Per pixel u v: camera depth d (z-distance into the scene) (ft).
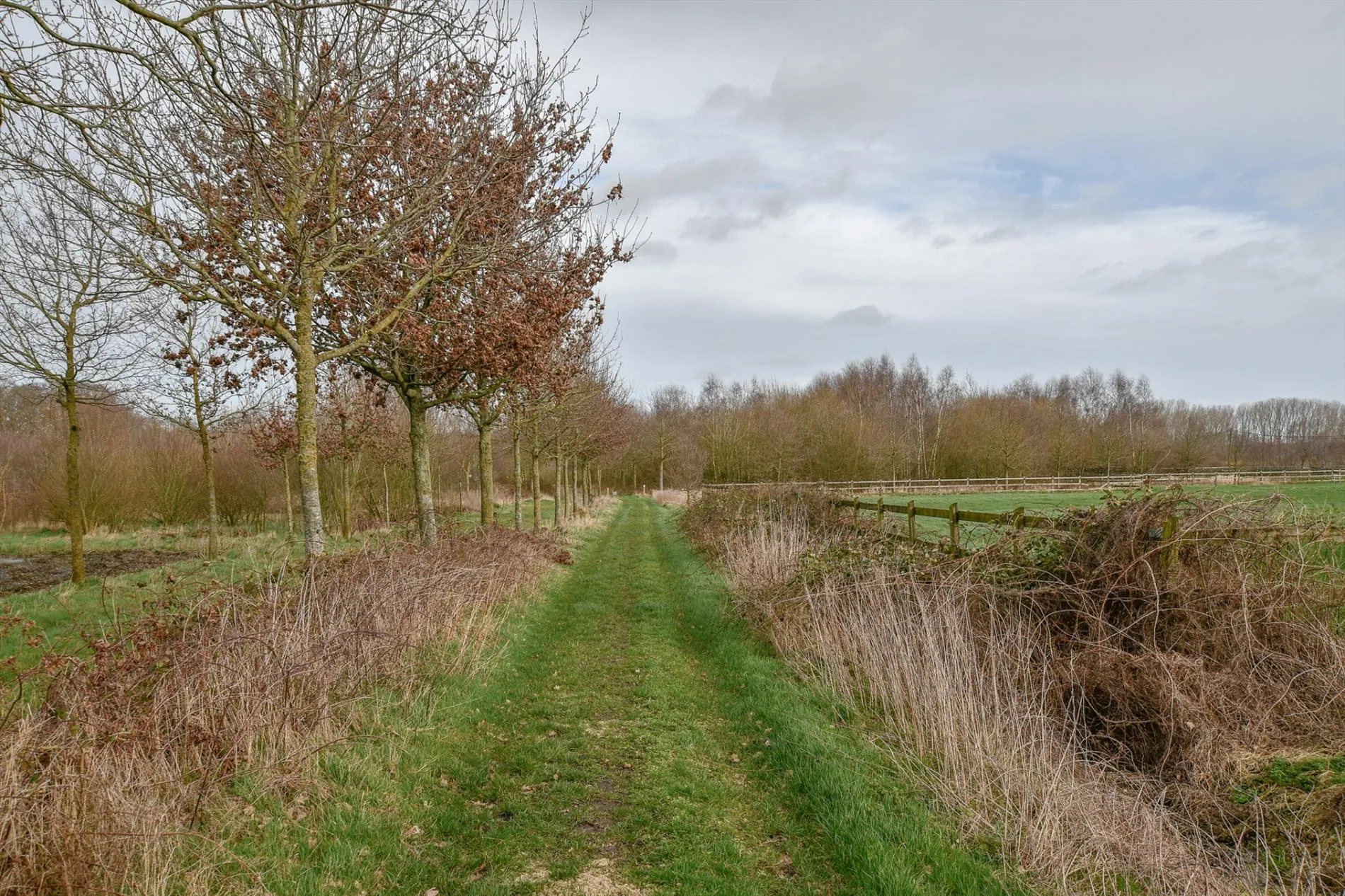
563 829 14.30
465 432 105.91
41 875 9.11
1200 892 11.85
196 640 14.47
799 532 40.09
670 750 18.37
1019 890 11.82
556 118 32.81
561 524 77.77
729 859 13.23
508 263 30.78
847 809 14.46
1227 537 20.67
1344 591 20.06
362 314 33.24
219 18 21.61
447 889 12.10
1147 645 19.53
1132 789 16.07
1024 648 20.29
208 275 23.99
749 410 188.03
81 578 43.01
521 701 22.21
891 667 20.01
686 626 33.47
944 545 28.45
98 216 24.26
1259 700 17.61
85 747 10.71
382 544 28.99
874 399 228.02
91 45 15.92
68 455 43.19
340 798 13.79
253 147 22.61
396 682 19.52
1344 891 11.83
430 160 27.58
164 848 10.64
